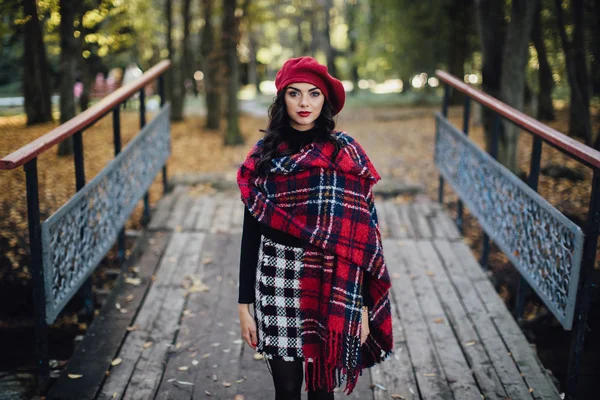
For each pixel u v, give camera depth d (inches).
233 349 125.1
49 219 108.0
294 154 77.3
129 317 136.5
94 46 314.7
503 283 171.0
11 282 157.3
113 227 148.7
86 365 117.7
